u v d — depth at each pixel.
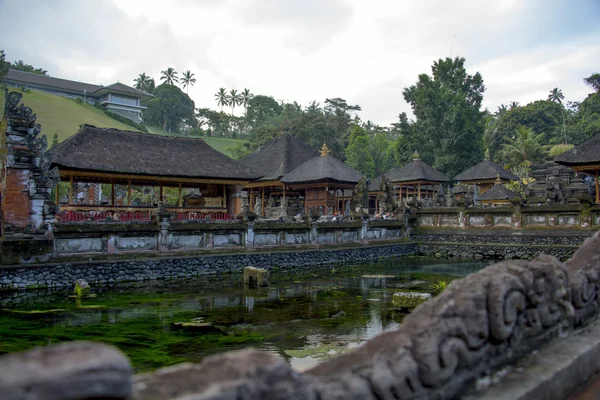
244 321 12.17
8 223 16.14
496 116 105.81
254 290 17.16
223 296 15.88
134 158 29.33
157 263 19.03
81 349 1.97
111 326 11.43
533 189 43.44
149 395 2.11
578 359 4.26
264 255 22.53
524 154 67.62
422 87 67.38
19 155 16.45
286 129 72.38
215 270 20.72
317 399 2.56
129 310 13.37
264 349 9.57
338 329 11.36
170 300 14.97
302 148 52.19
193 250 20.69
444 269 23.91
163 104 108.12
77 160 26.48
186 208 31.95
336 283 19.09
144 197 47.00
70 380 1.76
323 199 42.91
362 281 19.69
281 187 48.66
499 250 27.66
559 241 25.50
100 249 18.09
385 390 2.92
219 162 33.41
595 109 81.69
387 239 30.20
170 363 8.63
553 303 4.66
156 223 19.66
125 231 18.64
